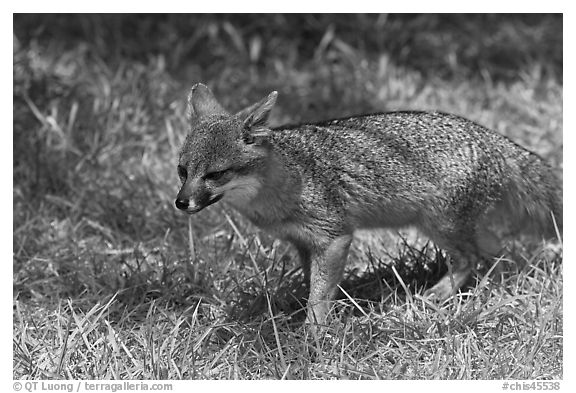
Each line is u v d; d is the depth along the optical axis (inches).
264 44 632.4
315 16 649.0
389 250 427.5
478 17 655.1
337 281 376.8
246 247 408.2
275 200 370.9
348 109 552.1
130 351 350.0
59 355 338.6
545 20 656.4
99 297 385.4
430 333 352.8
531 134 527.5
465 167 385.1
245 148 355.9
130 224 448.1
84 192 463.2
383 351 349.1
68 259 418.3
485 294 379.2
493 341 350.0
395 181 385.1
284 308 377.1
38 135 498.9
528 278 382.0
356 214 386.3
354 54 602.9
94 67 578.6
